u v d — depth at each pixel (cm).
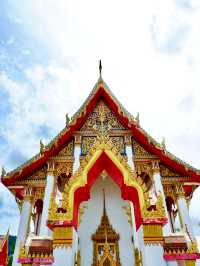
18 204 1583
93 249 1368
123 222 1460
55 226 855
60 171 1548
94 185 1600
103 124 1750
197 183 1569
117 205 1523
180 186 1541
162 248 826
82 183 944
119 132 1714
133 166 1539
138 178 962
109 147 1051
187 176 1576
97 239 1396
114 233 1416
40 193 1506
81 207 1461
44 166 1595
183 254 938
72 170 1524
